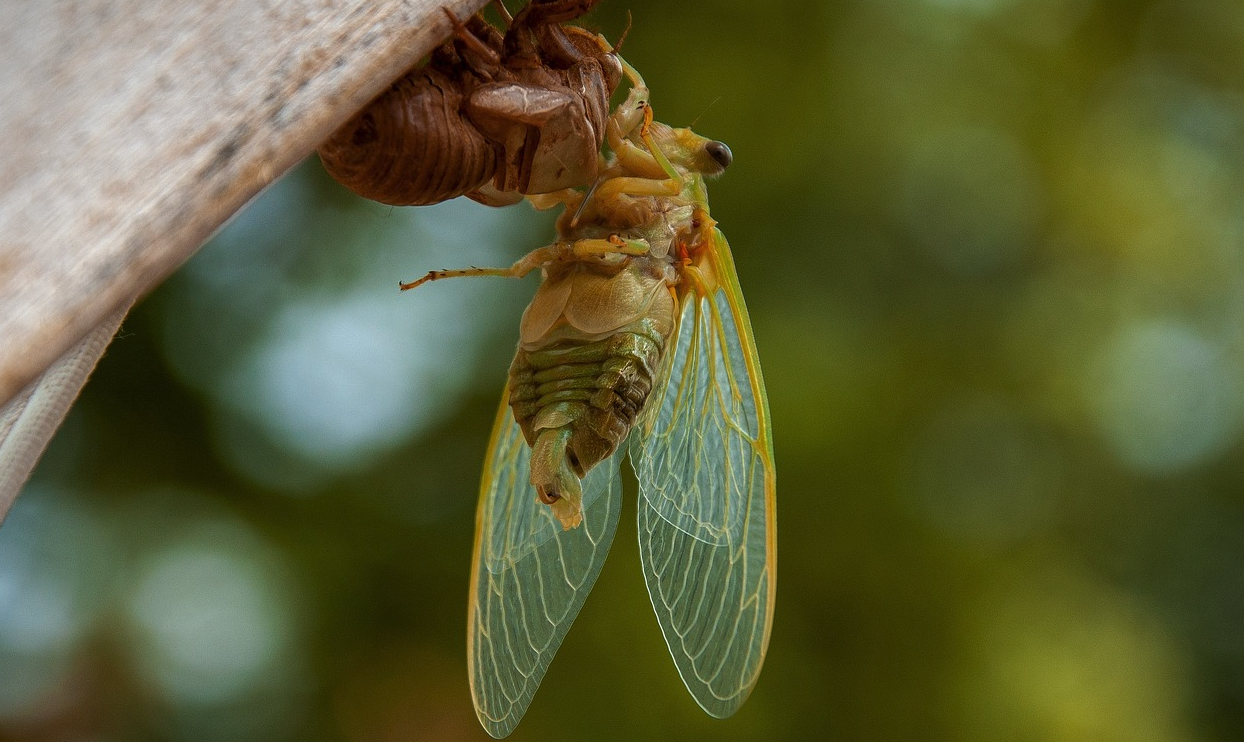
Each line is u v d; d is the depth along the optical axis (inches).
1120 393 19.8
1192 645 20.8
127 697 14.9
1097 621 17.6
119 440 15.1
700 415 11.6
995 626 16.4
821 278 17.1
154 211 8.9
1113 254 20.3
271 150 9.4
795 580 15.9
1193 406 21.7
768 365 16.1
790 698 15.4
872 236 17.6
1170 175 21.0
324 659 15.0
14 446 9.3
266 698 15.0
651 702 15.1
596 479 11.7
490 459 11.7
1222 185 21.7
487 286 16.0
